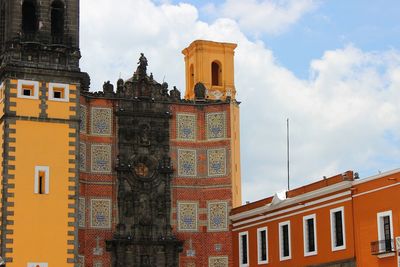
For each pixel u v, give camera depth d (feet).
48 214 217.56
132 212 255.70
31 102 222.89
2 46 235.40
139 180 257.96
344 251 205.67
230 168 264.52
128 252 252.62
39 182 219.00
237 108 271.28
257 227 246.47
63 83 226.99
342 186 207.41
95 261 247.91
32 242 214.28
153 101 264.52
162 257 255.50
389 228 192.24
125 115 260.83
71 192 221.25
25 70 223.71
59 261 215.51
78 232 236.84
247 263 249.75
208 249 259.80
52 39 229.66
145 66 266.36
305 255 221.46
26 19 231.30
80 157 250.16
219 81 282.77
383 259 191.93
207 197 263.70
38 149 220.64
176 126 266.16
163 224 257.96
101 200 253.03
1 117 222.69
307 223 222.89
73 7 232.73
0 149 222.07
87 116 256.93
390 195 192.24
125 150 258.78
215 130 268.00
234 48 284.82
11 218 214.07
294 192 232.94
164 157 262.26
